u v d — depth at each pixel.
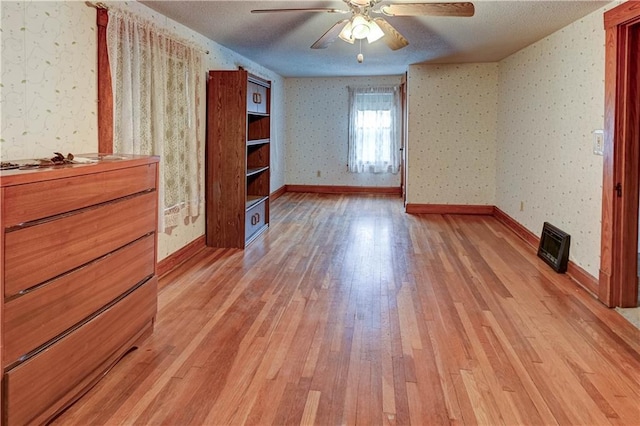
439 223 5.95
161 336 2.59
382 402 1.97
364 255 4.36
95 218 1.99
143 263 2.46
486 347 2.48
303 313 2.95
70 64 2.62
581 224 3.59
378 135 8.38
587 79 3.52
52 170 1.73
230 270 3.87
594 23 3.41
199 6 3.44
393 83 8.23
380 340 2.57
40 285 1.68
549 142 4.37
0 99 2.15
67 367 1.85
